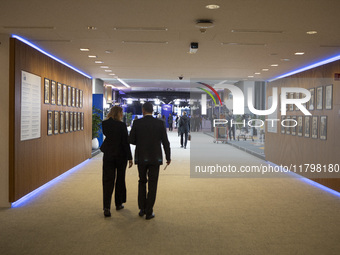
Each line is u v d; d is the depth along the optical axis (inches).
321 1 161.6
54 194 255.3
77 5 171.0
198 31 220.4
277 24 201.3
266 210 217.6
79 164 406.9
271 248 154.3
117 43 257.0
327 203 237.5
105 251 148.9
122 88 1042.1
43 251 148.6
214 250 151.1
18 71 227.5
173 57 318.3
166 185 292.0
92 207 220.2
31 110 250.7
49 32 222.8
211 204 230.7
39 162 268.5
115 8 175.6
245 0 161.6
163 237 166.6
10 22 199.9
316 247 156.2
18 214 204.7
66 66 350.9
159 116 946.7
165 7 173.5
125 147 203.5
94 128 525.3
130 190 271.4
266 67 369.4
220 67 378.6
